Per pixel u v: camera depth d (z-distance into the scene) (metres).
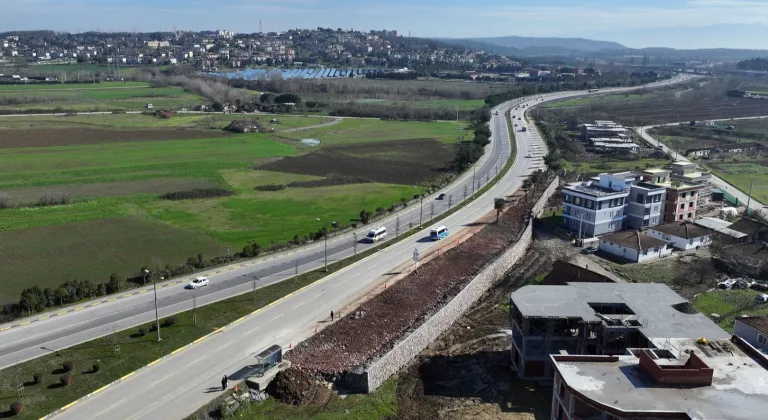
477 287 94.56
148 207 139.00
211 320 80.25
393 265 102.75
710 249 116.31
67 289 85.94
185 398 61.97
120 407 60.19
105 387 63.44
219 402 61.16
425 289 92.06
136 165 186.50
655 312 67.50
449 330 83.94
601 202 120.56
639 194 123.88
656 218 126.56
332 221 129.88
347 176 176.00
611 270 105.12
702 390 47.94
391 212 137.62
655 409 44.91
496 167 188.12
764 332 71.25
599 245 117.06
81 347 72.12
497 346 79.38
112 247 111.00
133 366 67.81
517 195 152.88
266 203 144.75
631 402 46.03
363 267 101.75
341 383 67.56
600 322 66.25
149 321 79.69
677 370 48.56
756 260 103.62
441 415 63.91
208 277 96.44
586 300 71.44
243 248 110.81
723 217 134.00
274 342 74.75
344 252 109.44
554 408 53.50
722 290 95.31
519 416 64.12
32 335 75.31
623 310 69.75
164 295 88.88
